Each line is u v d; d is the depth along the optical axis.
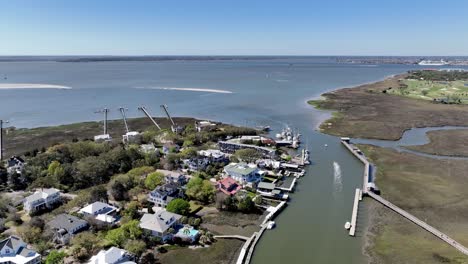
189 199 76.56
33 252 52.00
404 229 65.38
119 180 78.19
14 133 131.75
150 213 68.19
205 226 65.88
